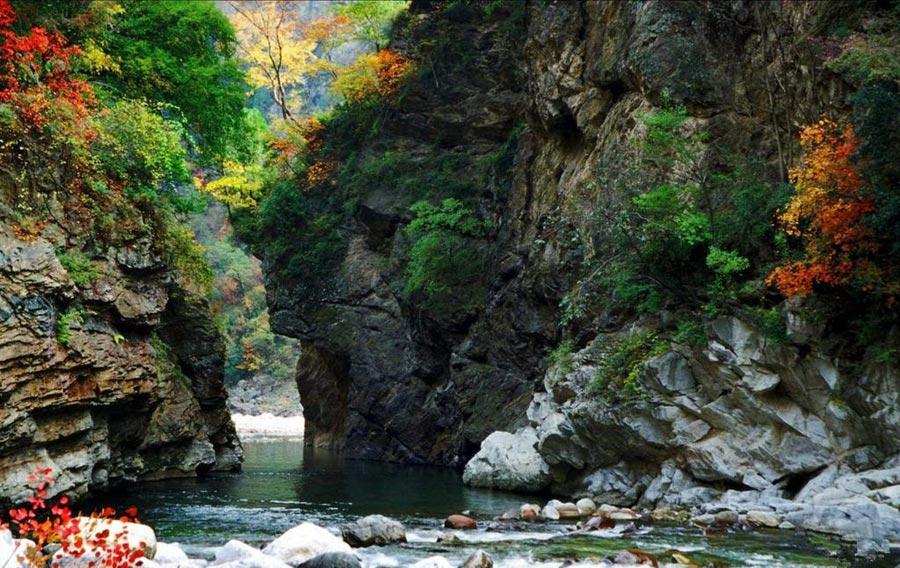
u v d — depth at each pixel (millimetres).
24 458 14445
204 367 24391
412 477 25188
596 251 22297
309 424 42312
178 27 26219
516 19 34281
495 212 32000
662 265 17906
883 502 12289
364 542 11523
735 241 17016
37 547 6664
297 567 9258
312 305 37062
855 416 14273
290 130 41469
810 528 12602
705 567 9812
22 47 16906
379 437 34562
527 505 14898
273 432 54000
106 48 23797
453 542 11695
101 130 18484
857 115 14750
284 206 38250
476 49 36469
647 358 17422
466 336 31516
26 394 14328
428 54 37562
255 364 69000
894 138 13680
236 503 17453
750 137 19656
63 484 15109
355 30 46438
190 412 23203
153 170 20031
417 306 32688
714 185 18578
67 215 16688
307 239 37906
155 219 19875
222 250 74688
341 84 40000
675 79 21062
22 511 6680
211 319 24922
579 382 19984
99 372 16594
